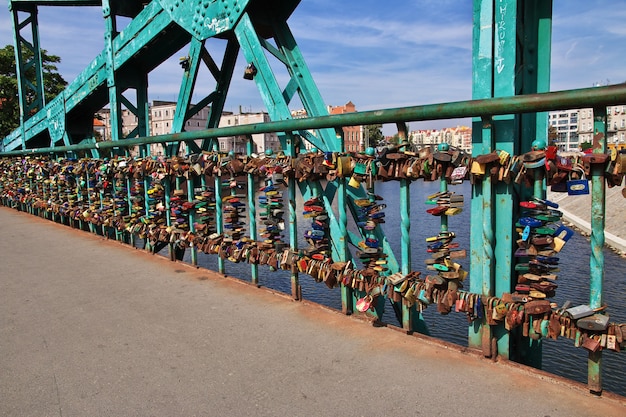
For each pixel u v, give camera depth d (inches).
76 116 390.3
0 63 1202.0
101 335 120.3
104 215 249.0
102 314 136.0
